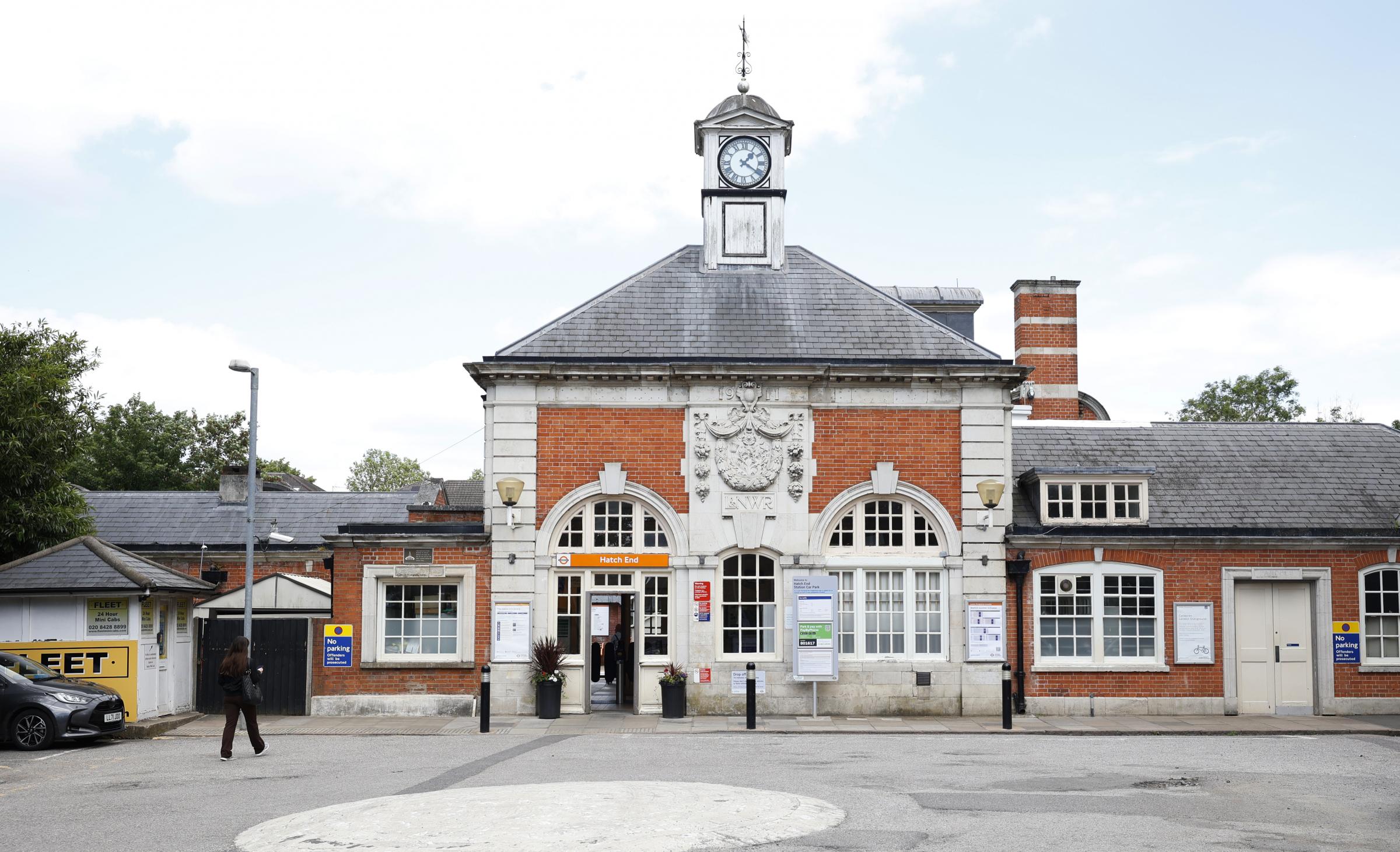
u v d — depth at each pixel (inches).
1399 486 941.8
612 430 874.8
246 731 770.8
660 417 876.6
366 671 854.5
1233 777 559.8
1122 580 877.2
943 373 874.8
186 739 748.0
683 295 930.1
